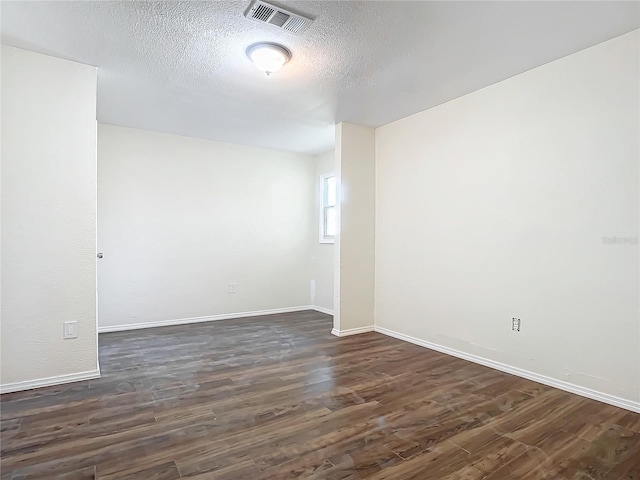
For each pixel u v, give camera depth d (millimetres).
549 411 2408
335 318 4391
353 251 4414
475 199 3418
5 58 2633
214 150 5172
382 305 4473
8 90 2641
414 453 1928
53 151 2781
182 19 2324
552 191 2854
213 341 4062
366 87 3338
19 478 1699
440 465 1826
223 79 3188
